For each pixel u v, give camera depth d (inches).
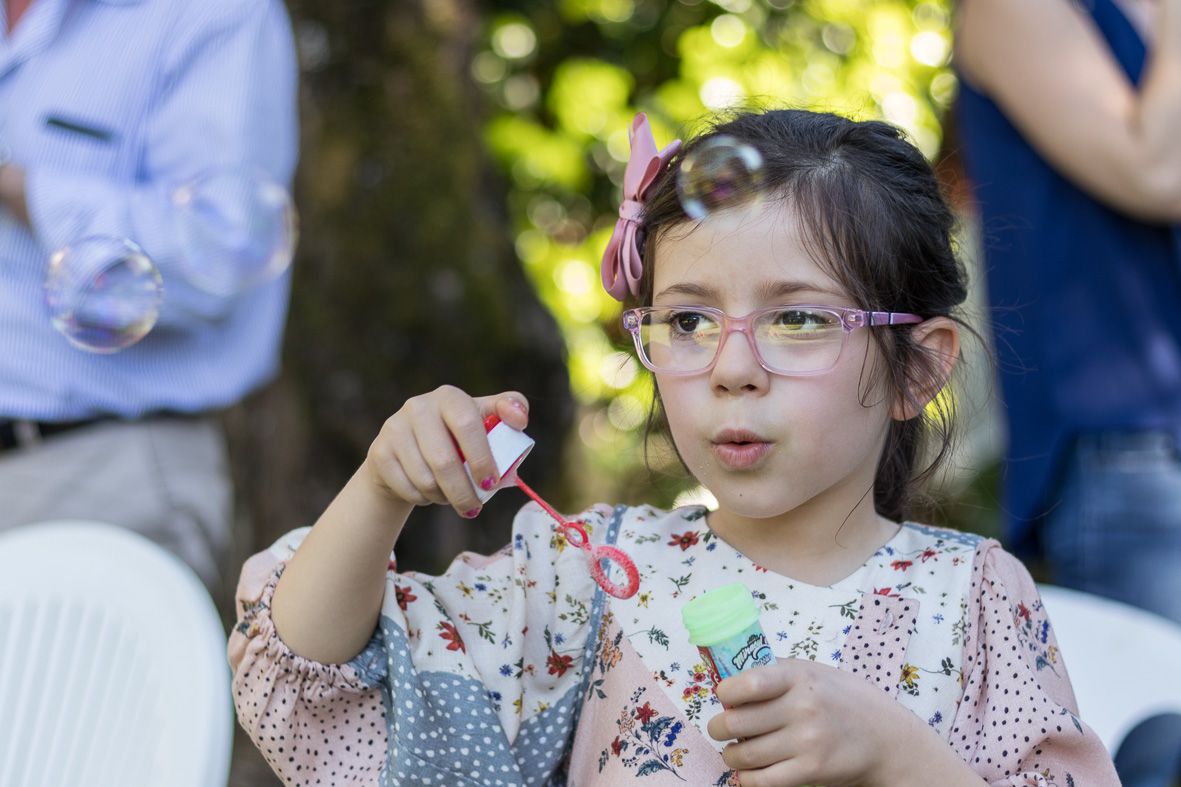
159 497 144.7
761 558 88.4
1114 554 130.3
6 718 99.7
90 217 137.6
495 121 332.5
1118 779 82.7
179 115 146.0
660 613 87.1
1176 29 127.1
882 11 336.2
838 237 82.9
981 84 137.5
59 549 104.3
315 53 235.3
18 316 139.3
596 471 265.7
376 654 82.3
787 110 93.1
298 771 81.9
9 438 140.9
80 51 145.1
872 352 84.3
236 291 143.4
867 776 72.7
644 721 83.9
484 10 317.7
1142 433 128.6
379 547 79.0
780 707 71.3
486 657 84.7
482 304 235.6
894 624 85.1
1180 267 128.7
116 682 98.3
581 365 330.6
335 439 222.7
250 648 82.1
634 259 90.7
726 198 83.1
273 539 214.1
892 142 90.4
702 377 81.8
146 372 144.5
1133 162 125.3
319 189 231.1
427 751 80.4
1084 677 122.3
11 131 143.6
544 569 89.0
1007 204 136.4
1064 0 132.3
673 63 338.0
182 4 146.8
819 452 81.3
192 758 90.3
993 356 133.8
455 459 75.0
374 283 230.1
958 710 83.4
